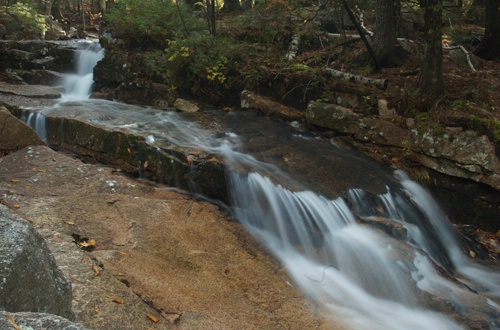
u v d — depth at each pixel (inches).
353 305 185.0
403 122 293.9
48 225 185.6
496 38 419.5
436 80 296.2
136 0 454.3
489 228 270.2
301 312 169.8
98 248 177.2
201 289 166.1
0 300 66.1
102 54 514.9
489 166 262.5
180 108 372.2
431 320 181.5
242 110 360.2
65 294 85.6
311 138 315.6
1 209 77.2
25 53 516.1
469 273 232.2
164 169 262.7
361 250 213.5
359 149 300.5
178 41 387.5
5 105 353.4
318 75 341.7
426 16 291.6
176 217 217.9
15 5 710.5
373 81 324.8
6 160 259.3
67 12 1080.8
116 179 250.1
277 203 238.8
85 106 370.0
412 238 229.9
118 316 130.7
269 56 396.5
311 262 212.5
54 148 311.6
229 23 469.7
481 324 180.2
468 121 272.7
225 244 206.8
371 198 250.2
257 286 180.2
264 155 280.5
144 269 167.9
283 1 395.2
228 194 251.0
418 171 283.0
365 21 470.9
